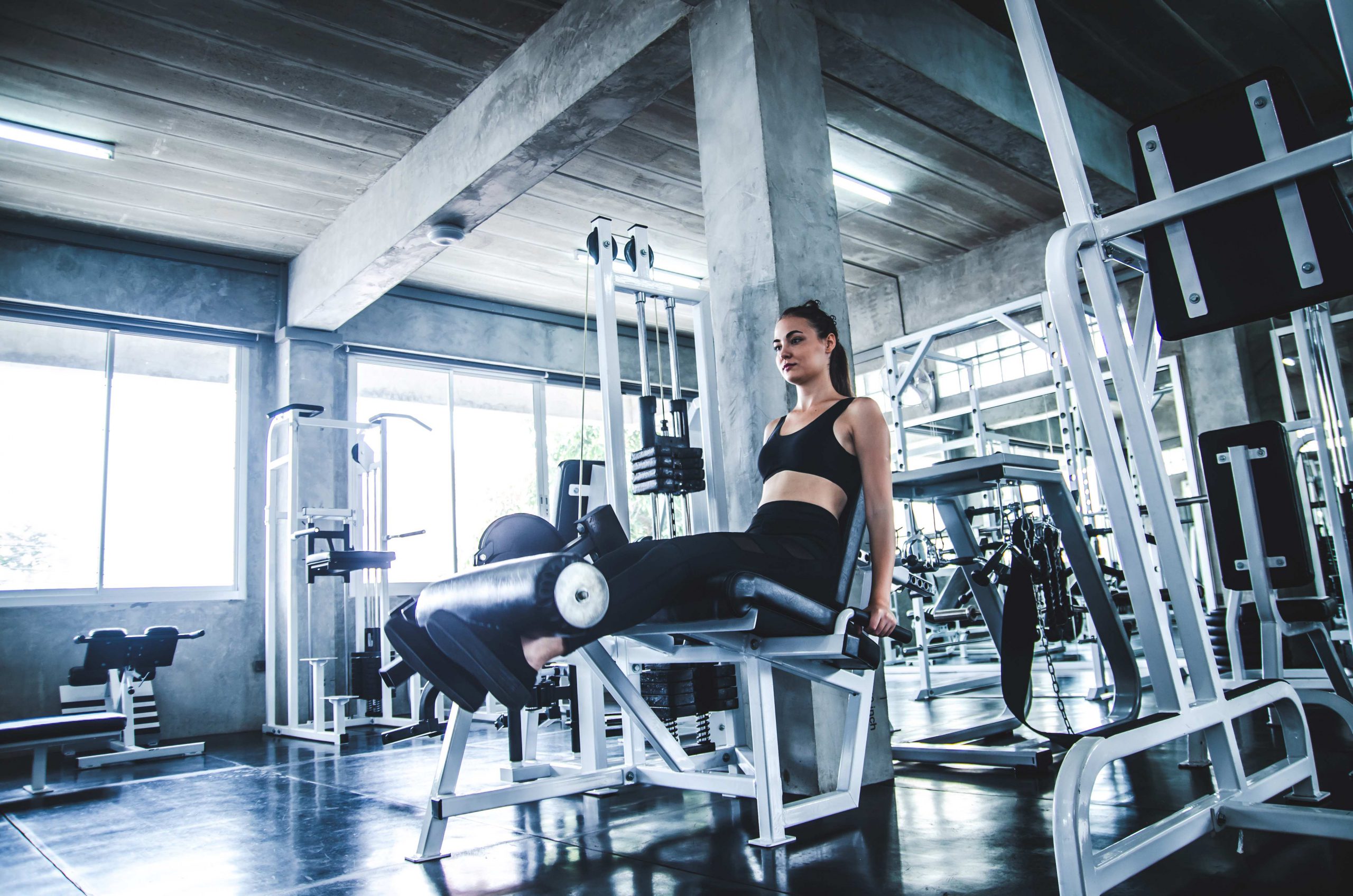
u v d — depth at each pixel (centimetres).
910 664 755
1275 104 137
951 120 447
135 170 501
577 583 122
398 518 689
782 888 164
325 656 607
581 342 805
